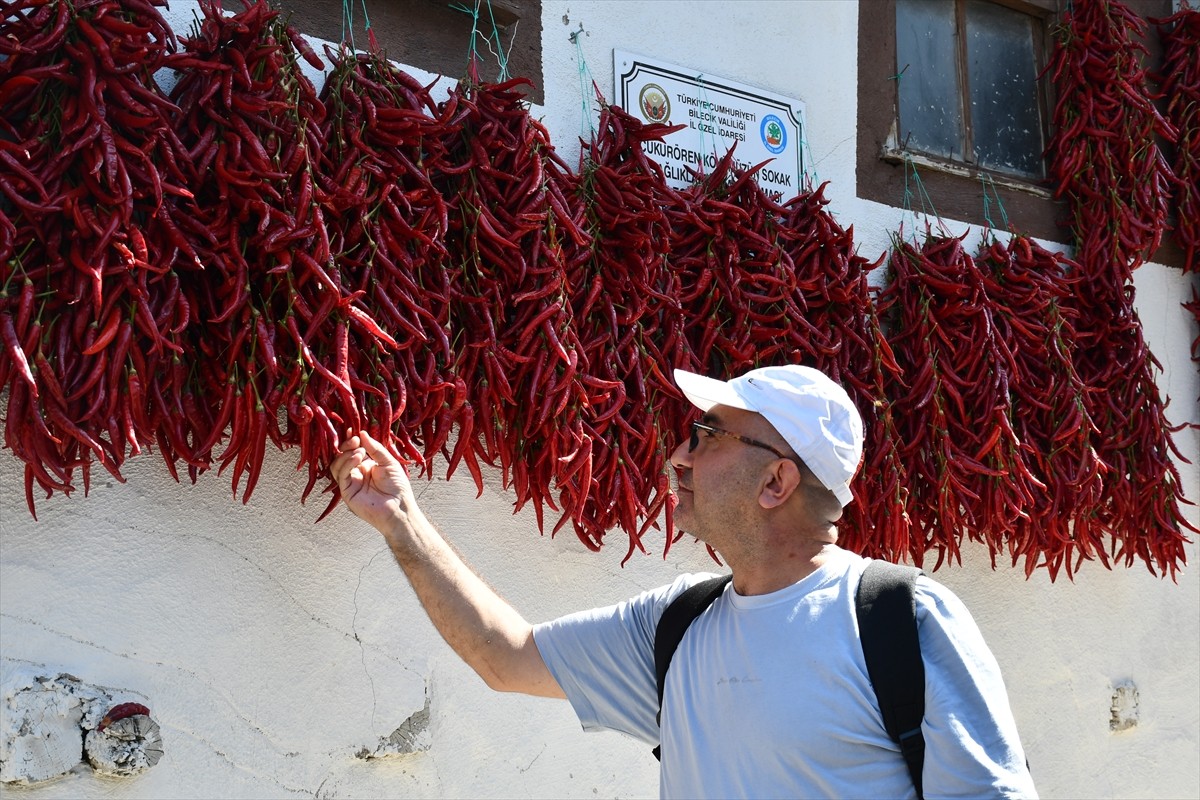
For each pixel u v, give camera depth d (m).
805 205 3.60
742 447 2.20
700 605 2.31
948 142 4.53
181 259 2.38
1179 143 4.86
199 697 2.62
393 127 2.67
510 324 2.92
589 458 2.83
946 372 3.75
